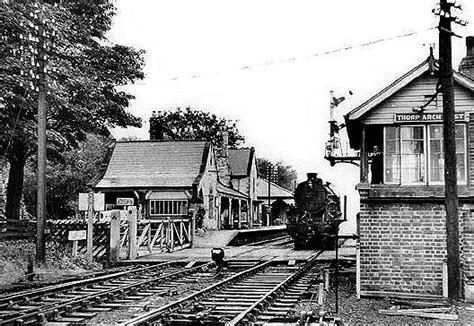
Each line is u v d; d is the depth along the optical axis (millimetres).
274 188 76188
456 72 15672
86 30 26781
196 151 42875
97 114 28938
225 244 35562
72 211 46125
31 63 20188
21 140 23750
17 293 14070
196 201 39250
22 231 21984
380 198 16000
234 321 10391
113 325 10375
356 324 11719
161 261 23641
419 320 12273
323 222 32688
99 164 50688
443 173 16047
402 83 16000
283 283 16281
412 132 16250
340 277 19656
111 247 23484
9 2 19766
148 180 40281
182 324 10797
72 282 16422
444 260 15398
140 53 30109
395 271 15914
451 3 14164
